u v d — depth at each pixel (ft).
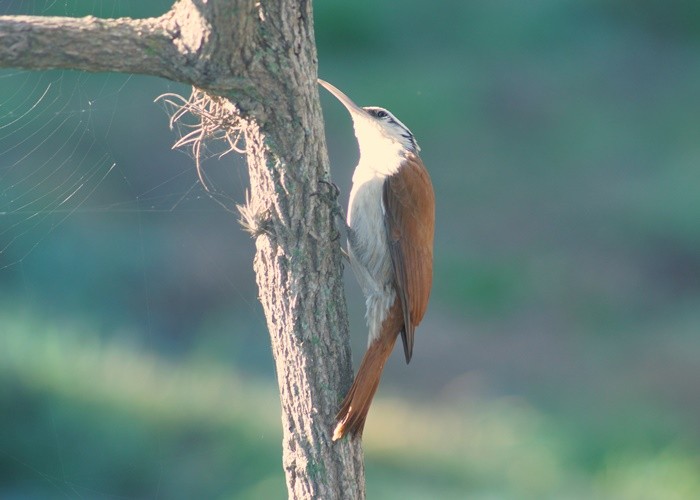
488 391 49.80
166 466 35.65
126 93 58.13
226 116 17.46
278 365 18.12
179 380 41.37
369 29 82.28
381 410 46.65
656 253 63.00
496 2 87.81
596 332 56.49
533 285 60.13
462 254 62.85
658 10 87.92
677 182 68.44
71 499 32.94
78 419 35.86
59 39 14.67
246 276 53.98
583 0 88.17
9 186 42.09
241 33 15.44
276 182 17.15
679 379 51.47
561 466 42.29
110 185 51.26
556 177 70.28
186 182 52.85
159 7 43.14
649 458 42.65
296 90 16.44
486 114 75.46
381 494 37.96
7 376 37.19
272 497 34.96
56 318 45.44
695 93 79.66
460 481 40.04
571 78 80.79
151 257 52.47
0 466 33.63
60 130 43.09
